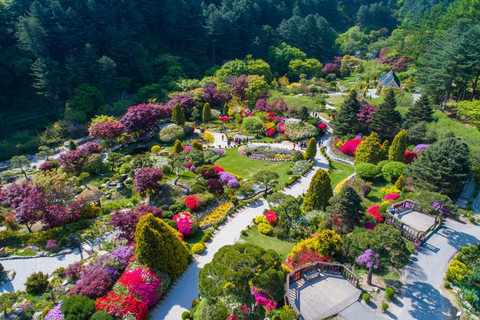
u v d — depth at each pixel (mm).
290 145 56219
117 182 41844
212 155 51531
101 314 20938
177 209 35125
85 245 30031
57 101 71562
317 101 76938
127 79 79375
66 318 20609
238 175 45406
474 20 82688
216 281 21703
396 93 68875
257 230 33094
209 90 72938
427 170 35375
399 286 25031
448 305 23438
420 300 23766
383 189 39469
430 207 30422
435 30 88375
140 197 38938
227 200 38438
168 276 25828
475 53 56375
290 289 24297
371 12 150625
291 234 31484
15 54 72562
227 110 70625
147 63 84000
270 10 117562
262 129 61125
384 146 45938
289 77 107875
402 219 32875
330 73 111250
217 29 93438
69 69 68562
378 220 32562
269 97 74062
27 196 32094
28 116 69250
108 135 53469
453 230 32188
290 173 46156
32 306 23297
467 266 27422
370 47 129500
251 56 97375
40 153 54750
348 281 25219
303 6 139625
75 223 33188
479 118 51406
